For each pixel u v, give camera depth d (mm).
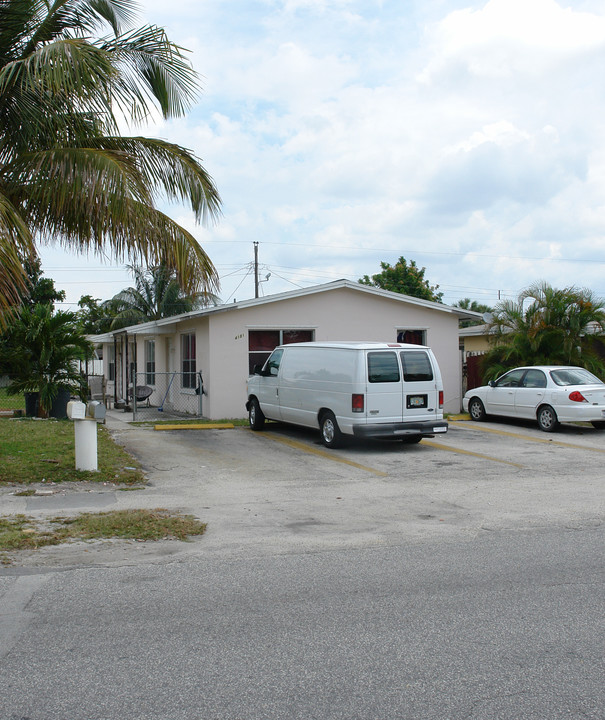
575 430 15766
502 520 7480
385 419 12438
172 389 21047
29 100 9594
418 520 7492
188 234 10195
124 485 9359
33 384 16406
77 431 10000
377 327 18828
